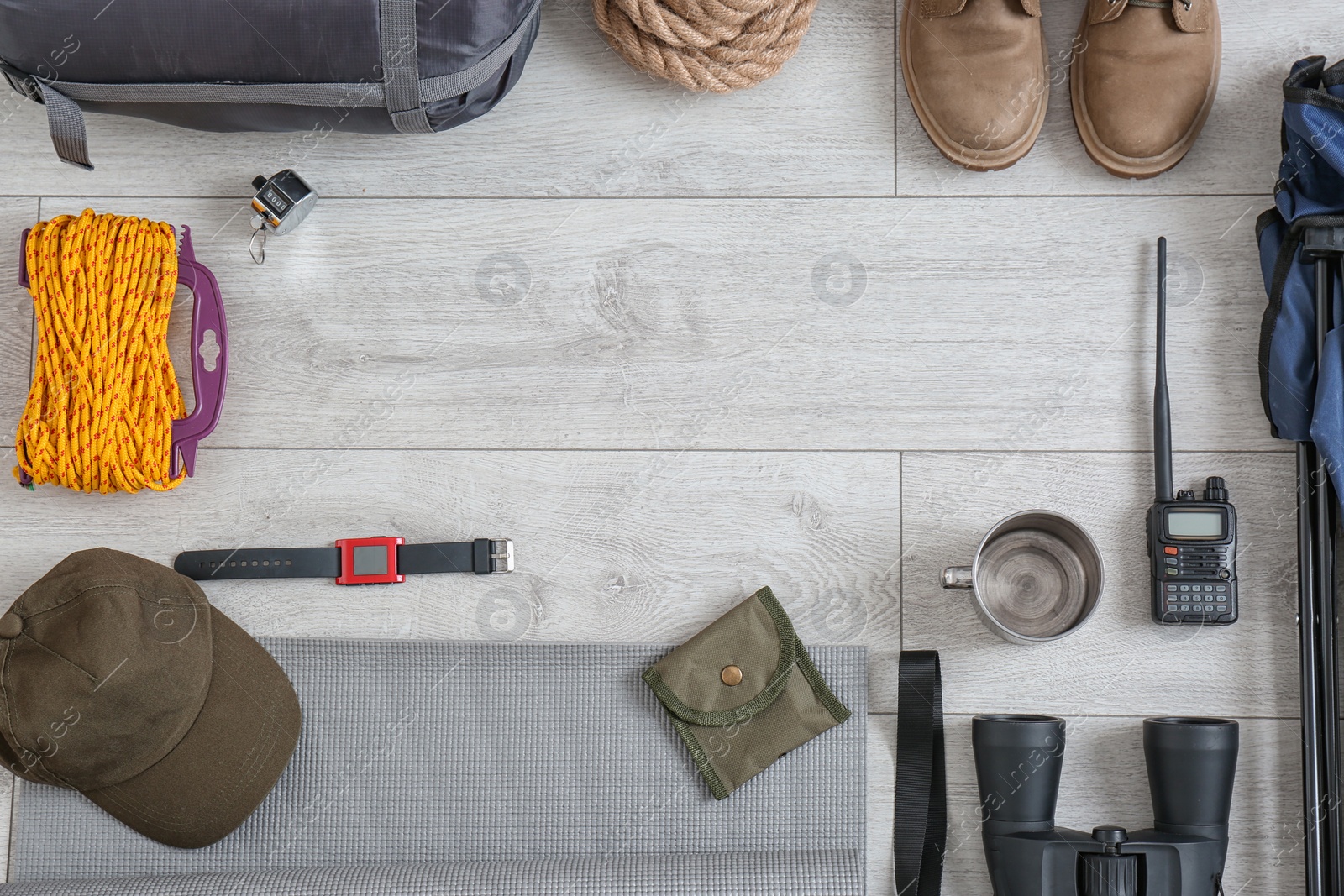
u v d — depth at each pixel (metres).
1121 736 1.23
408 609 1.27
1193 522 1.19
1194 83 1.22
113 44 1.10
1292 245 1.20
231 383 1.29
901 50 1.28
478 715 1.25
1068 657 1.24
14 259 1.30
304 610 1.27
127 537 1.28
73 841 1.23
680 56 1.21
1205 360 1.27
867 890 1.22
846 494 1.27
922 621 1.25
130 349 1.20
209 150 1.30
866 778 1.23
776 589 1.26
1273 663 1.23
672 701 1.21
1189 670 1.24
